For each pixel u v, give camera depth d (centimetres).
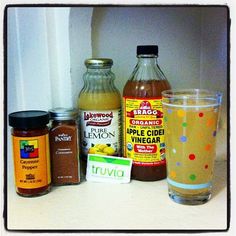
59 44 66
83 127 67
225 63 73
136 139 64
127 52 74
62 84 68
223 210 54
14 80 67
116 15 72
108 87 68
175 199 57
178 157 55
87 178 66
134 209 55
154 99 63
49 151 62
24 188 60
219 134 73
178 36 75
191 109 53
